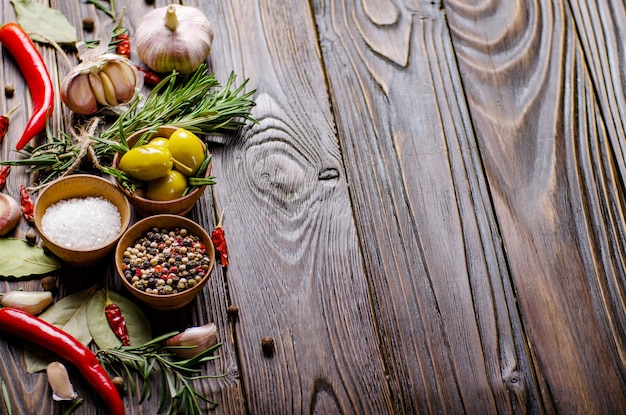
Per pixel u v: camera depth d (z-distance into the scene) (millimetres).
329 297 826
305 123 890
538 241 862
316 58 918
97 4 905
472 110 909
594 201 881
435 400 805
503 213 870
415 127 897
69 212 789
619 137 909
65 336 763
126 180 788
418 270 842
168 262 784
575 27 950
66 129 854
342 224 852
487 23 947
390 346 816
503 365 818
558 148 899
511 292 842
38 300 781
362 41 929
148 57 872
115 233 793
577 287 848
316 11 937
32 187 807
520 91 921
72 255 775
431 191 873
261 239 838
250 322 811
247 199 852
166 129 816
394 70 920
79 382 774
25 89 865
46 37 873
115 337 782
